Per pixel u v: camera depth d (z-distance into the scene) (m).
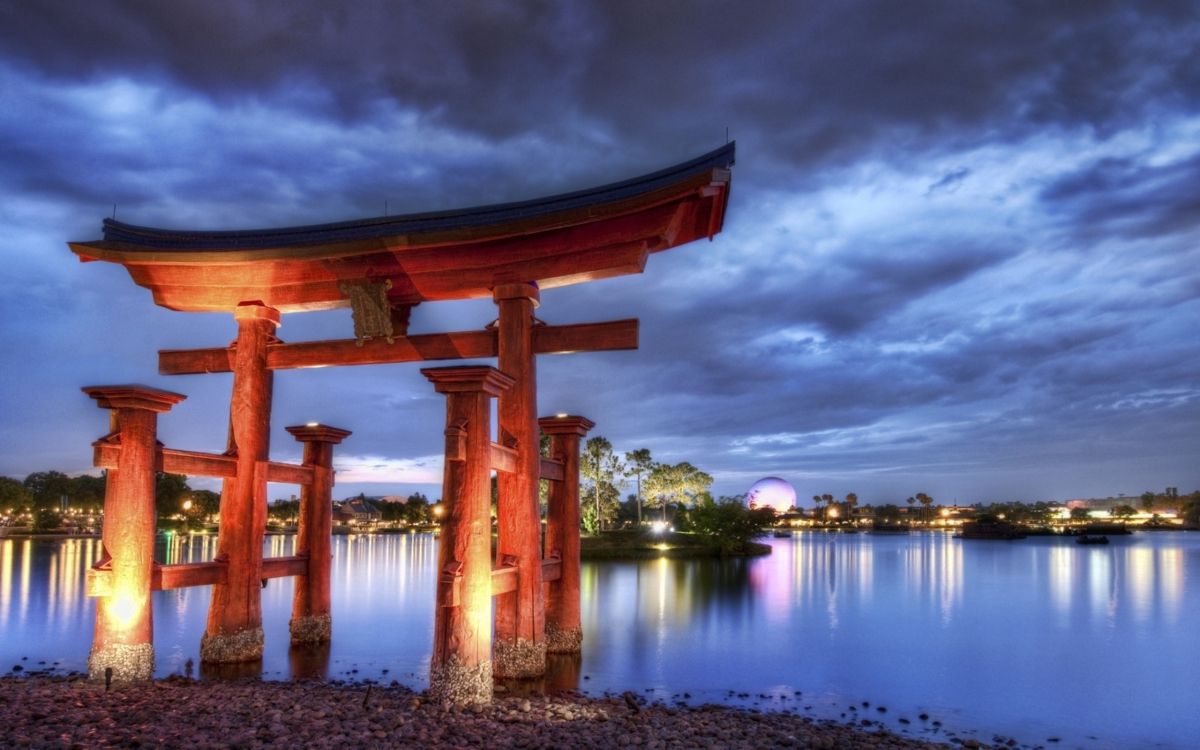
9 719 12.48
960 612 35.34
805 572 58.81
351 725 12.57
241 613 19.33
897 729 15.65
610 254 17.81
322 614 22.25
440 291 19.19
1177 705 18.09
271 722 12.55
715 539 80.75
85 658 21.39
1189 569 67.62
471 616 14.23
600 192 18.02
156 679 16.91
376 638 24.78
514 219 18.19
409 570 62.81
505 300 18.45
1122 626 31.38
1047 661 23.42
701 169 16.97
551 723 13.34
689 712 15.59
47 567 60.38
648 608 34.59
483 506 14.61
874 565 69.94
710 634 27.12
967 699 18.44
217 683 16.59
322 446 22.45
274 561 20.77
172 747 11.11
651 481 109.06
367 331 19.17
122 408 15.98
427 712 13.59
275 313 20.56
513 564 17.78
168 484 164.75
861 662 22.77
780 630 28.45
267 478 20.08
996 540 167.62
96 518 189.75
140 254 20.00
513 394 18.09
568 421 21.16
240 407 19.83
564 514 21.02
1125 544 144.00
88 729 11.90
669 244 18.16
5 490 160.38
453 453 14.21
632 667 20.83
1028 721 16.64
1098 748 14.85
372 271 19.41
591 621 29.98
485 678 14.47
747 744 12.76
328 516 22.61
